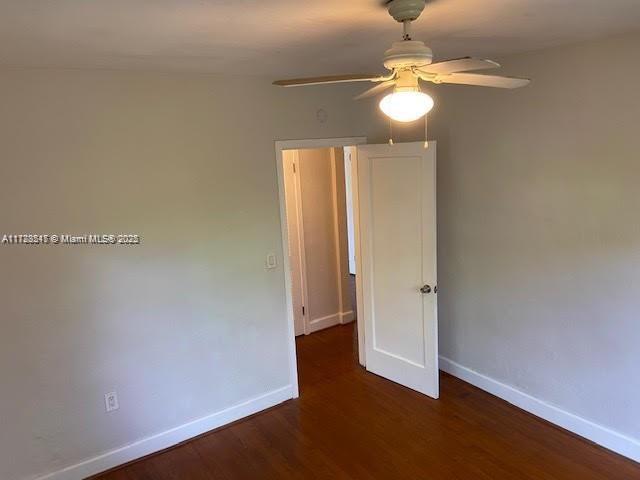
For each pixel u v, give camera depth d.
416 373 4.03
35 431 3.00
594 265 3.04
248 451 3.40
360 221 4.25
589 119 2.91
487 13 2.00
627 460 3.05
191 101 3.27
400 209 3.89
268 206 3.70
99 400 3.19
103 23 1.83
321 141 3.89
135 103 3.07
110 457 3.27
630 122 2.73
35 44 2.15
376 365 4.40
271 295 3.82
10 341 2.86
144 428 3.38
